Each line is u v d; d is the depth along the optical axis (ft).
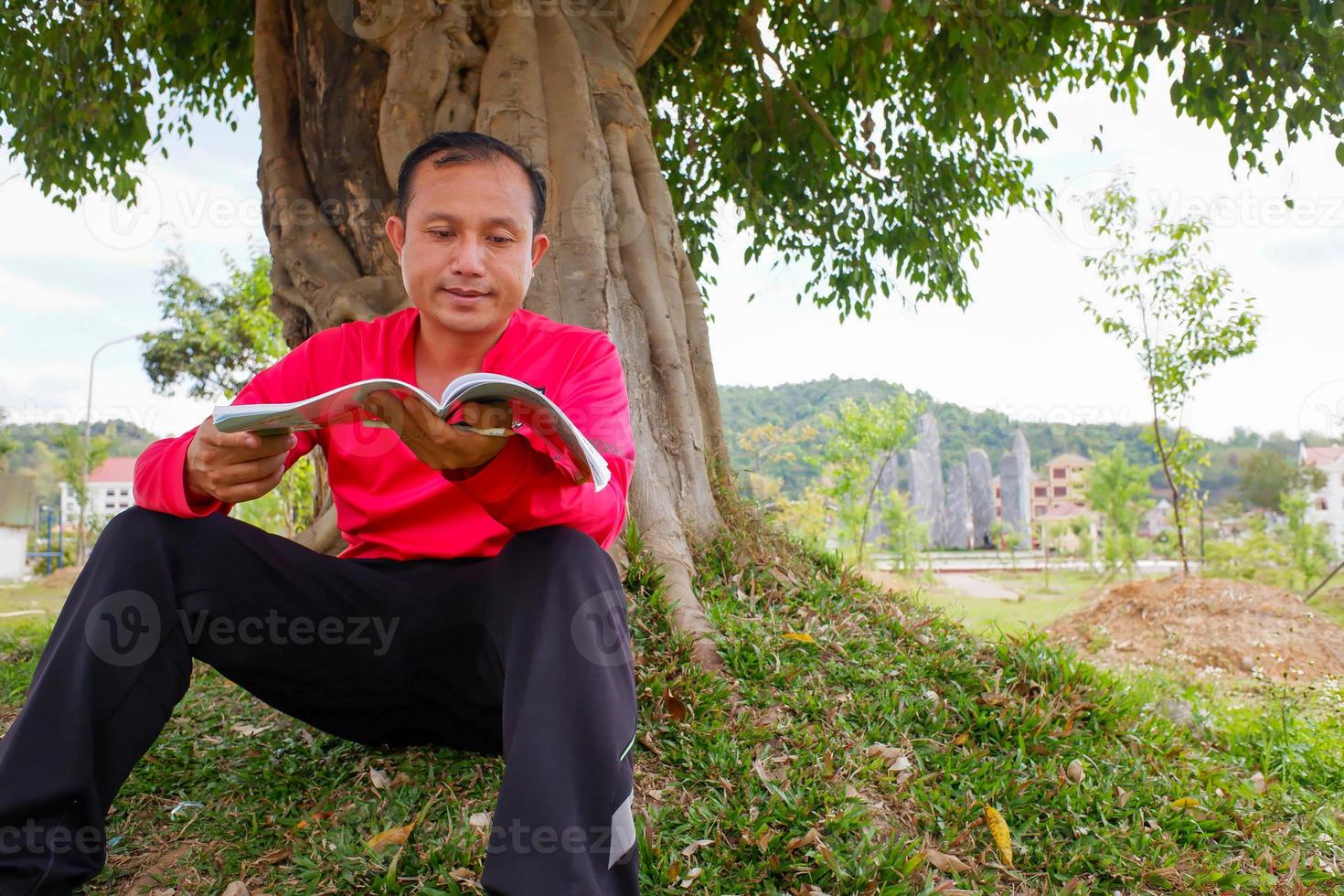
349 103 13.69
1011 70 16.49
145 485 5.06
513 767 4.39
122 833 6.40
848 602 11.25
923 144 22.44
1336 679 18.04
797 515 40.60
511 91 12.55
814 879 6.06
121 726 4.89
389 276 13.16
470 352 6.06
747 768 7.16
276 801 6.77
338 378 6.18
